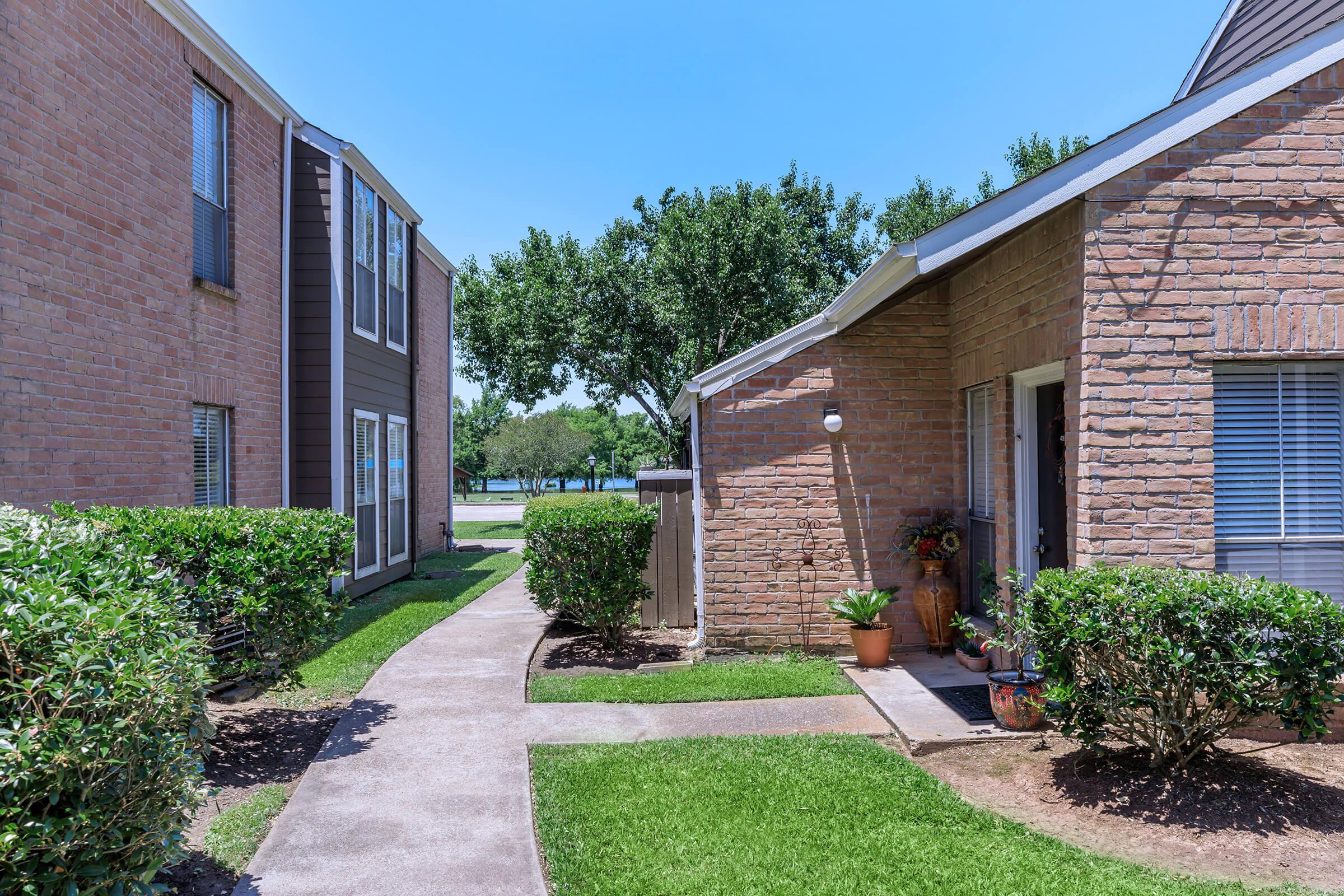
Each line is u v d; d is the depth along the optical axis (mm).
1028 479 6156
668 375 24297
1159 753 4180
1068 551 5039
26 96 5621
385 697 6113
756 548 7215
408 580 12852
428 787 4395
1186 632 3865
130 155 6789
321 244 10031
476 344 25609
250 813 4055
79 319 6137
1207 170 4828
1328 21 5504
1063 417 5895
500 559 15727
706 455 7211
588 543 7371
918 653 7188
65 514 5207
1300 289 4824
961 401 7145
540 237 23891
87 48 6258
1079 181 4793
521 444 39312
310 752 5020
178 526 4980
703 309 21562
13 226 5484
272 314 9461
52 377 5844
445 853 3635
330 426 10039
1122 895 3150
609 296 23125
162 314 7250
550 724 5465
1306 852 3500
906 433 7270
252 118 9031
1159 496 4789
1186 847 3564
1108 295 4812
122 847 2598
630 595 7562
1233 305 4820
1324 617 3652
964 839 3668
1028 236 5652
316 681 6523
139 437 6887
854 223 26953
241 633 5531
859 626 6871
